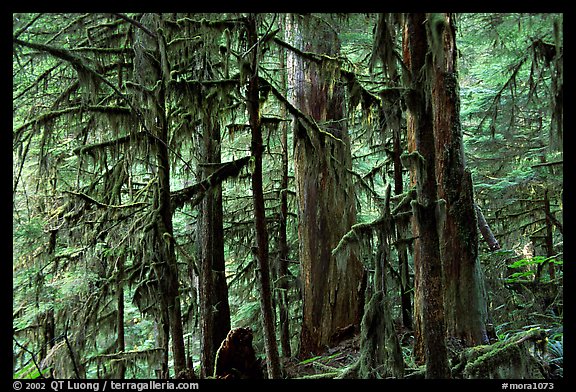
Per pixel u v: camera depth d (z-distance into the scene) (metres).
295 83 7.50
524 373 4.00
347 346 7.02
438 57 3.21
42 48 4.02
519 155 8.28
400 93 3.65
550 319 6.35
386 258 3.78
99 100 5.52
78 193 5.54
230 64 5.88
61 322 6.07
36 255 6.26
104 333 6.11
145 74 4.89
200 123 5.64
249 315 8.57
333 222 7.41
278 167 10.22
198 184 5.22
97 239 5.76
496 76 6.56
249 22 4.55
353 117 5.76
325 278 7.42
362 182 7.59
